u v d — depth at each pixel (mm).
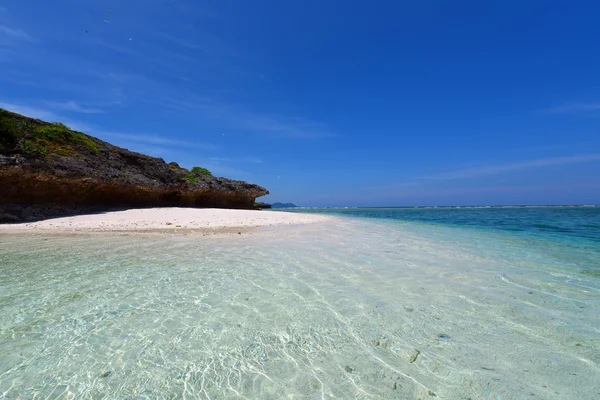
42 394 2287
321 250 8516
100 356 2834
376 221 23219
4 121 16062
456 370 2656
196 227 14406
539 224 19516
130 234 11406
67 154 19078
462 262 7000
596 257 7633
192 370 2666
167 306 4078
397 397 2328
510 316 3811
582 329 3424
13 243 8938
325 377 2594
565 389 2369
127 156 26047
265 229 14469
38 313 3750
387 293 4711
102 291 4621
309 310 4016
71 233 11328
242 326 3521
